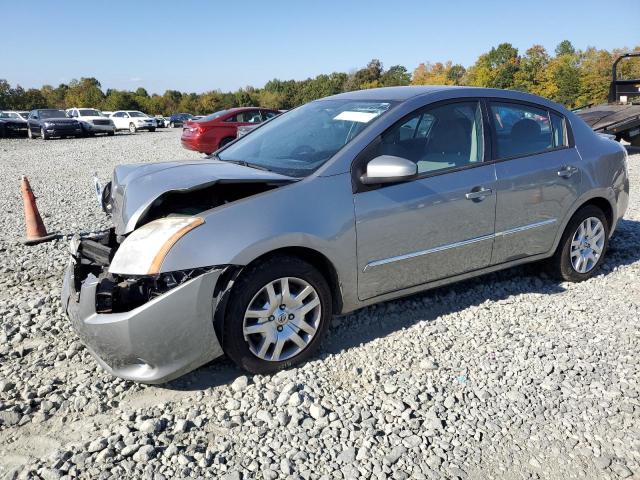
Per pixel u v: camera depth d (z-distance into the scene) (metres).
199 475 2.46
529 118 4.41
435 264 3.88
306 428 2.80
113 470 2.48
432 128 3.90
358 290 3.58
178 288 2.94
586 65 68.75
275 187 3.33
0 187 11.13
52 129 27.55
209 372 3.38
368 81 92.31
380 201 3.54
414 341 3.70
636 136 12.23
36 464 2.53
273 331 3.25
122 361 3.00
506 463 2.56
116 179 3.63
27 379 3.35
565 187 4.44
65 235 6.90
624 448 2.66
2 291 4.92
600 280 4.84
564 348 3.59
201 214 3.08
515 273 4.96
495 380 3.24
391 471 2.50
